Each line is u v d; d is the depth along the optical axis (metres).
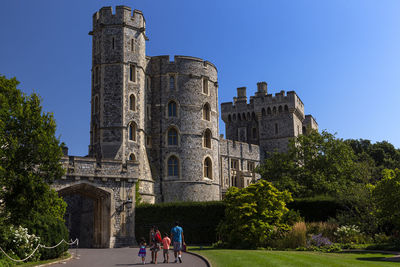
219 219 36.31
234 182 63.84
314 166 47.12
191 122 49.31
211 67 52.41
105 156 41.34
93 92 44.59
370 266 16.33
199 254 22.83
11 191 21.77
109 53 43.84
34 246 20.12
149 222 36.50
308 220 34.66
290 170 47.81
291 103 70.50
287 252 23.30
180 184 47.50
